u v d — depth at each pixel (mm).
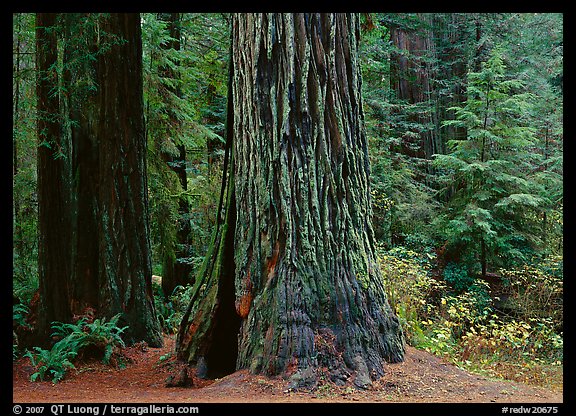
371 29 9906
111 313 8445
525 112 15500
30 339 7754
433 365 5965
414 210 15438
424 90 19391
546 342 9867
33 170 10352
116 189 8727
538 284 12531
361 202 6180
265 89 5910
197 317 6582
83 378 6656
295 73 5836
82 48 8016
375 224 15211
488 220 14008
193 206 14312
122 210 8758
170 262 13922
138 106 9070
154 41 11305
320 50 5949
